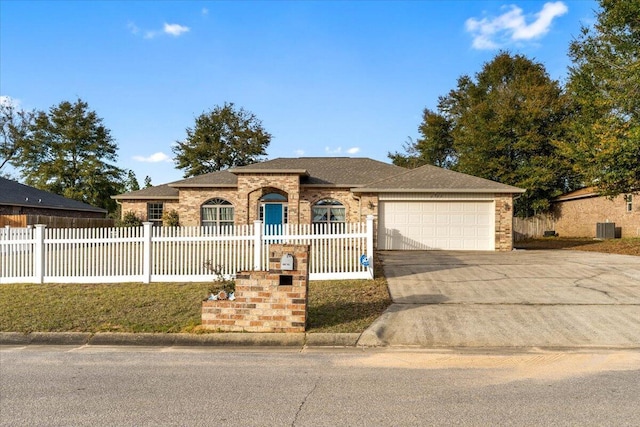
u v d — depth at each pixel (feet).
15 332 23.24
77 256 35.50
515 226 98.02
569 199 92.68
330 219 75.31
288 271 23.20
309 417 13.01
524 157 104.83
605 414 13.09
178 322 24.41
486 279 35.06
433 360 19.25
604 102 59.26
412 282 34.19
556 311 25.95
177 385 16.02
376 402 14.21
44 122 147.64
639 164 54.54
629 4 56.70
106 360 19.53
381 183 64.34
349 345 22.02
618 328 23.12
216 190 78.84
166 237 35.32
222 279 25.90
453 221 61.87
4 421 12.86
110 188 148.46
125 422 12.75
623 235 78.07
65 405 14.11
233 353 20.71
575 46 68.18
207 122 147.54
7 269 35.81
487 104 111.65
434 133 145.28
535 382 16.16
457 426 12.33
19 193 93.61
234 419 12.91
